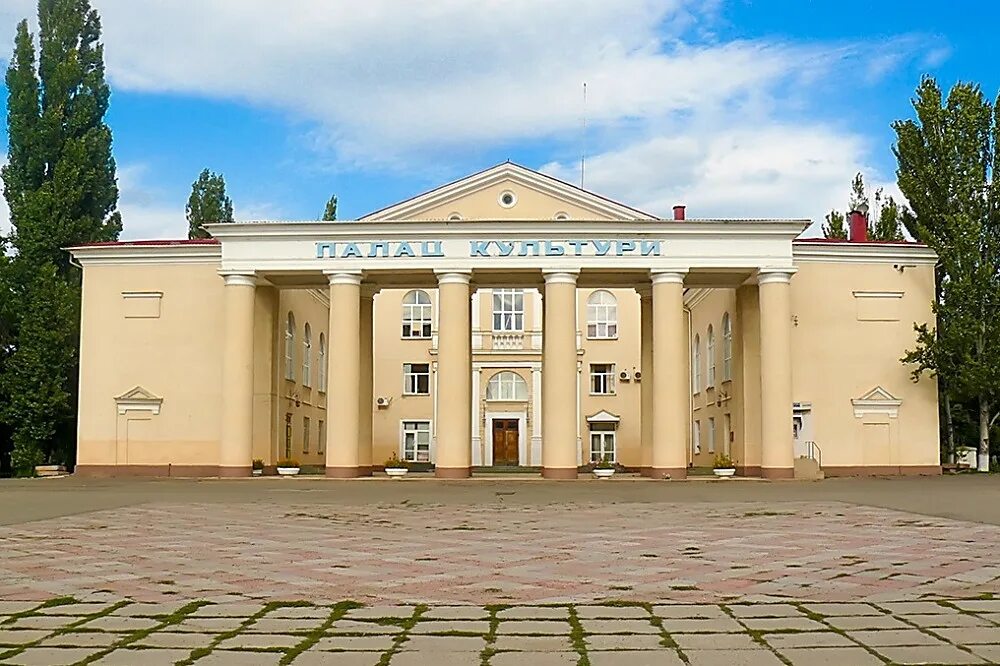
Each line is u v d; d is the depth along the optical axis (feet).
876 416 113.70
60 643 26.02
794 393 112.98
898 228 150.20
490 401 168.25
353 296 107.55
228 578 36.88
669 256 106.52
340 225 107.55
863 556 42.50
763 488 91.76
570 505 73.10
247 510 68.95
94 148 138.92
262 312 117.60
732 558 42.06
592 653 24.79
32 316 127.85
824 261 114.52
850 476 111.86
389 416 168.66
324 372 149.59
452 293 106.73
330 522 59.77
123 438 114.11
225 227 107.96
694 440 152.87
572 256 106.73
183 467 113.09
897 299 115.24
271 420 117.70
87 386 114.93
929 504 70.95
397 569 39.06
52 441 131.44
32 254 131.85
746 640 26.16
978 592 33.40
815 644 25.67
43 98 138.00
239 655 24.63
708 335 143.33
